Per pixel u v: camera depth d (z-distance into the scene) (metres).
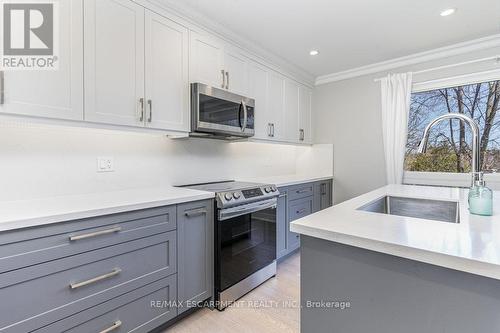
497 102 2.66
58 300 1.22
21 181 1.56
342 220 1.00
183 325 1.79
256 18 2.20
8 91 1.28
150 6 1.84
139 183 2.13
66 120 1.47
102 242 1.36
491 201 1.11
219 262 1.95
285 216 2.81
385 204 1.82
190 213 1.80
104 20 1.61
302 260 0.98
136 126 1.77
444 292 0.71
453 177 2.87
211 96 2.16
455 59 2.80
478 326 0.66
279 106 3.13
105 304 1.39
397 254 0.74
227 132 2.30
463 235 0.81
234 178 2.99
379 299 0.81
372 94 3.36
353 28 2.38
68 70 1.47
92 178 1.86
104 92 1.61
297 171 4.09
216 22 2.24
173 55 1.98
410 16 2.18
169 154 2.33
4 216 1.14
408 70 3.09
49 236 1.19
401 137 3.05
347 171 3.60
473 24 2.31
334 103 3.70
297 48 2.80
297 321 1.83
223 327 1.77
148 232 1.56
